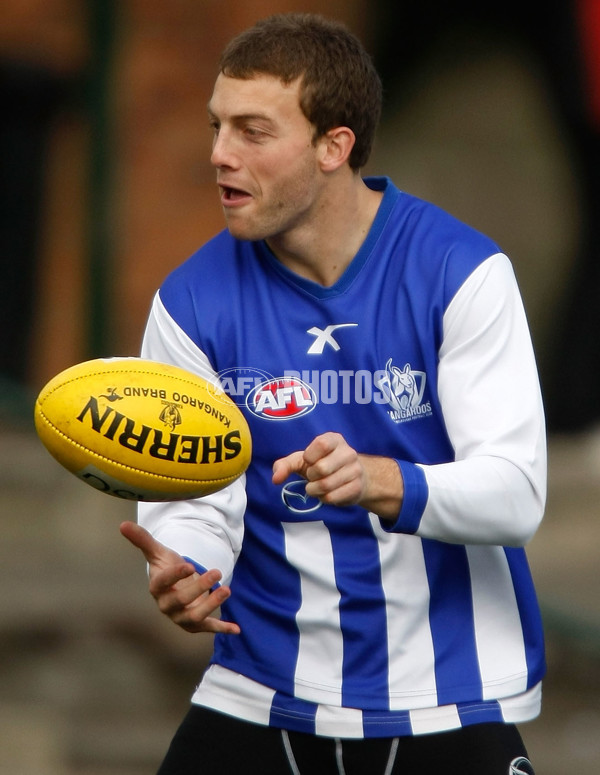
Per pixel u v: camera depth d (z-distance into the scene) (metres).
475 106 39.91
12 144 35.62
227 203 12.02
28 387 36.12
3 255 36.00
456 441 11.82
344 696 12.34
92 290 30.09
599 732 25.22
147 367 11.50
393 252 12.34
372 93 12.16
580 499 32.41
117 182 30.16
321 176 12.05
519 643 12.59
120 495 11.45
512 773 12.16
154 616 27.14
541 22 39.38
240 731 12.78
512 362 11.91
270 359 12.41
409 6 38.78
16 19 33.97
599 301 40.28
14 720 24.94
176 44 34.34
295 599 12.55
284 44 11.78
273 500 12.52
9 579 28.22
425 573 12.33
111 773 23.73
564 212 40.28
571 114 39.72
